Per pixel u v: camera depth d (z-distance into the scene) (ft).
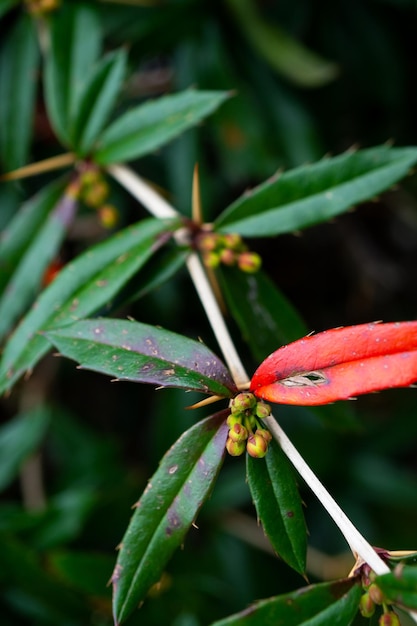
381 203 2.99
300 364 1.52
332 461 2.47
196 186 1.81
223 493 2.30
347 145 2.72
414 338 1.49
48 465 2.76
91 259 1.77
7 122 2.17
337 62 2.56
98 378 2.85
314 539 2.49
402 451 2.53
